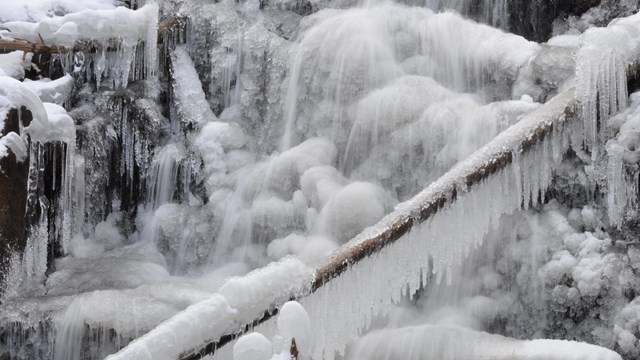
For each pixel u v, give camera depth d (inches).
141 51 334.0
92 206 322.7
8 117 269.0
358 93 312.2
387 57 315.0
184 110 332.2
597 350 221.9
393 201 290.5
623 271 245.3
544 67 282.5
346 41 317.1
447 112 286.4
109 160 328.2
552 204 265.0
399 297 237.0
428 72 312.3
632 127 247.1
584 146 257.0
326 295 223.6
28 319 266.2
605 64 251.8
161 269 301.6
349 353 243.0
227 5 348.2
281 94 324.8
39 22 319.9
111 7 354.9
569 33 326.3
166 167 326.6
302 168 300.0
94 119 323.0
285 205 297.9
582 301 249.4
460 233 241.3
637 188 248.5
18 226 273.7
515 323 259.6
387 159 294.8
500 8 344.5
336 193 287.0
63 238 297.7
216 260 307.4
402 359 238.8
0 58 321.1
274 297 213.3
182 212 318.0
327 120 312.7
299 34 338.3
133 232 327.9
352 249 226.2
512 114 273.6
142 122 330.0
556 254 254.8
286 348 185.0
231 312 207.2
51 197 293.7
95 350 261.7
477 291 264.5
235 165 319.0
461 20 318.3
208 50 345.7
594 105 251.4
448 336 238.1
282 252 287.6
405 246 234.5
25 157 273.3
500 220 264.4
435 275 267.1
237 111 335.0
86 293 266.7
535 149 249.6
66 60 329.1
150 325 255.4
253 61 333.1
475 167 239.8
